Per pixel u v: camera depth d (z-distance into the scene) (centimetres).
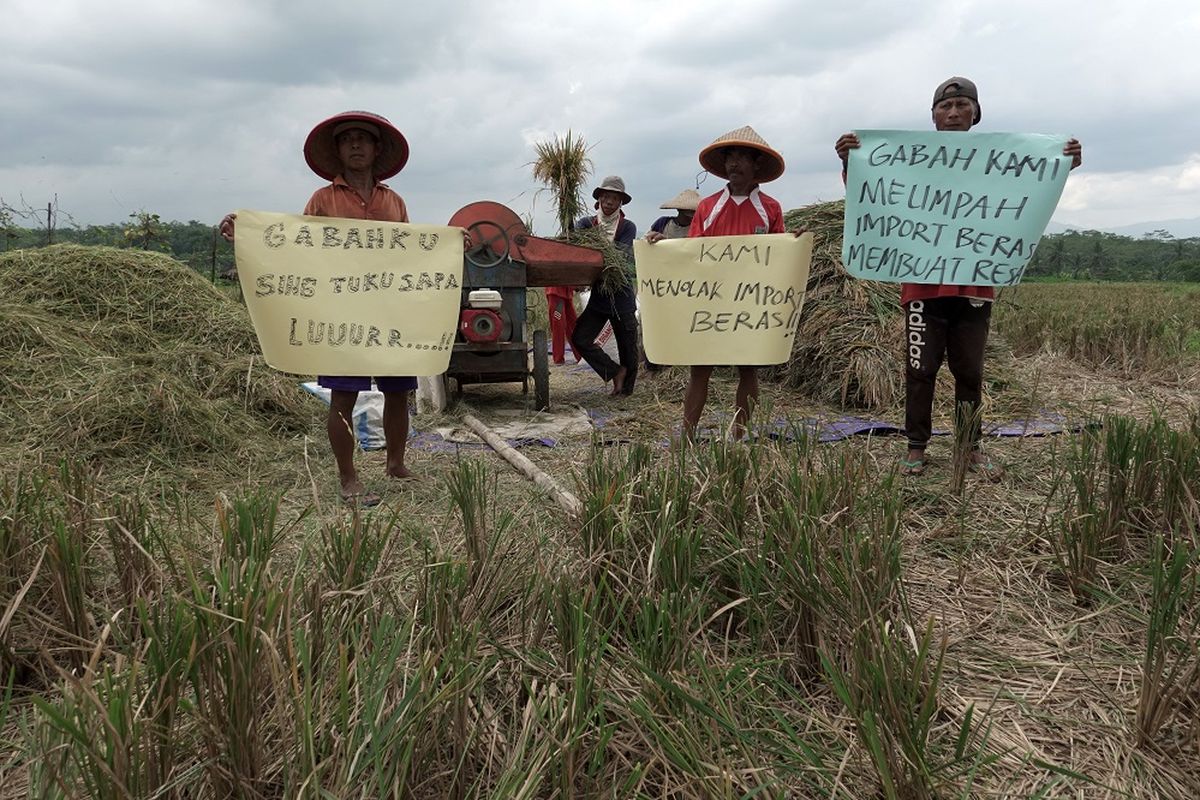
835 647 231
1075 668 244
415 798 173
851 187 423
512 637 239
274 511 238
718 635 246
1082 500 315
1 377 495
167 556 241
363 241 401
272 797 169
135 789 147
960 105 419
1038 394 627
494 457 502
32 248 652
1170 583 223
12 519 253
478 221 629
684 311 472
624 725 194
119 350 569
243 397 552
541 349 651
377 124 397
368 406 535
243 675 160
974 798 184
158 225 1391
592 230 758
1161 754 204
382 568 248
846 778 186
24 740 189
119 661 159
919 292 423
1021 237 404
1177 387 690
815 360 687
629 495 268
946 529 343
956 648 254
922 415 436
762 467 300
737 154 470
